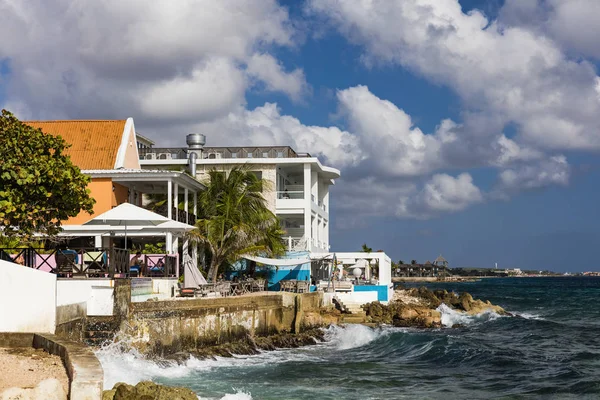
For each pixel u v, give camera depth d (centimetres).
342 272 6631
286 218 6234
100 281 2384
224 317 3131
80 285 2341
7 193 2295
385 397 2347
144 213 2917
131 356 2442
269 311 3606
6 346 1872
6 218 2336
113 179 3866
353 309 4678
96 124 4412
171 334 2725
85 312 2348
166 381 2380
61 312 2102
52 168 2361
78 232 3353
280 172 6059
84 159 4138
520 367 3031
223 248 4425
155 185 4209
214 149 5975
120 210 2930
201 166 5784
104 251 2736
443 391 2486
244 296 3394
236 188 4806
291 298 3784
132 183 4100
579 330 4747
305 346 3653
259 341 3416
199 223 4444
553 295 11294
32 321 1970
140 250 3769
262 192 5616
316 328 3997
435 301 6253
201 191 4753
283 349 3494
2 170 2294
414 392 2456
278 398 2238
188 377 2502
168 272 3312
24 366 1552
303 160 5784
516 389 2536
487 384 2636
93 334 2344
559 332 4606
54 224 2673
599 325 5231
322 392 2378
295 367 2897
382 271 5325
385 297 5050
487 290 13850
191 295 3297
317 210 6219
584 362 3194
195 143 5912
